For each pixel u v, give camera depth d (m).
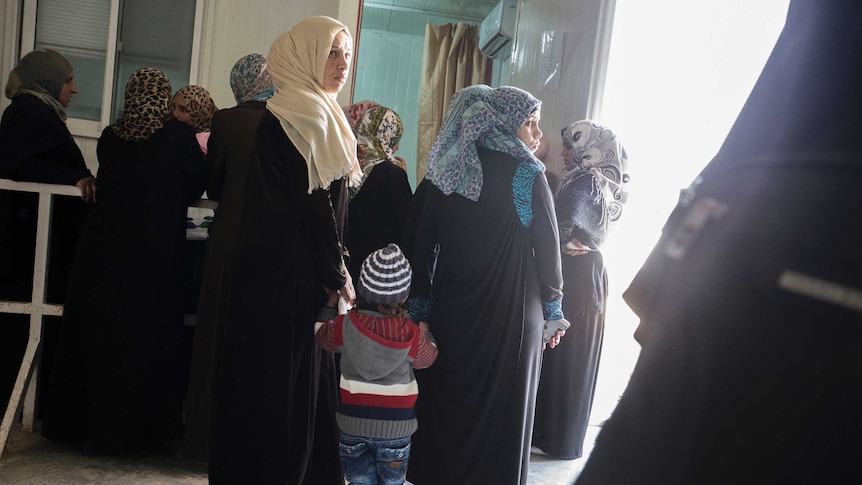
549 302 2.20
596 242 2.81
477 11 6.24
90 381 2.59
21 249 2.93
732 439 0.69
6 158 2.72
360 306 2.13
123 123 2.67
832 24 0.73
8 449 2.66
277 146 2.13
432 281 2.27
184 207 2.70
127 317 2.58
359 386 2.09
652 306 0.85
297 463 2.13
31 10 4.07
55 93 2.96
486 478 2.10
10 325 2.95
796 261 0.68
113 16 4.11
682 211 0.85
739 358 0.71
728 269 0.75
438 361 2.17
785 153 0.73
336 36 2.23
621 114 3.45
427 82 6.34
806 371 0.65
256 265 2.09
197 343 2.50
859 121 0.67
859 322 0.62
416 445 2.21
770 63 0.81
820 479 0.62
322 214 2.12
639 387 0.81
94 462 2.60
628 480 0.79
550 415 2.92
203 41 4.24
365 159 2.80
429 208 2.23
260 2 4.32
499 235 2.10
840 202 0.66
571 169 2.97
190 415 2.51
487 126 2.14
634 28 3.38
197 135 3.08
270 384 2.07
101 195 2.65
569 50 3.33
